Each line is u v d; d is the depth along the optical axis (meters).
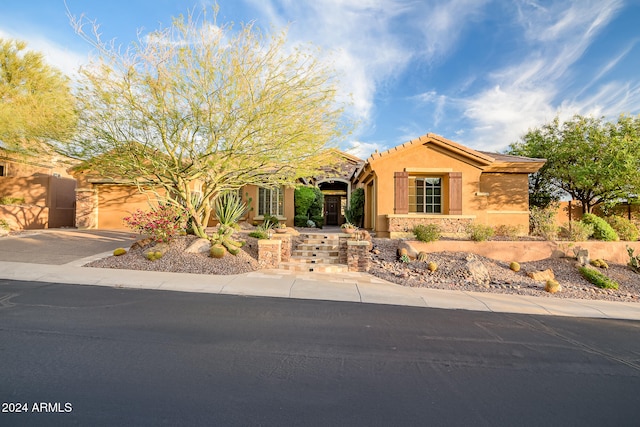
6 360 3.75
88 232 16.42
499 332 5.50
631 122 14.97
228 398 3.10
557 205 17.88
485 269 10.24
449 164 14.25
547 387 3.62
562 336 5.45
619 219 14.24
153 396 3.08
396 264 11.01
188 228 12.11
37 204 19.48
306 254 11.94
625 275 10.96
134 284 7.83
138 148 9.99
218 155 10.27
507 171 15.35
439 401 3.23
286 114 9.64
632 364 4.36
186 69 9.37
